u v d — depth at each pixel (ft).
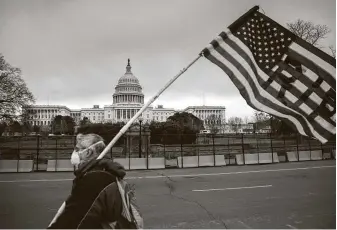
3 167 60.03
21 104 152.97
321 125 11.41
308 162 73.26
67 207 6.57
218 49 12.59
